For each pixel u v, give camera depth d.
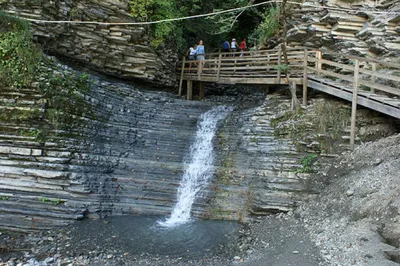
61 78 9.57
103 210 8.39
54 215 7.69
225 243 7.36
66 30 11.05
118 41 12.52
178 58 16.34
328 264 5.84
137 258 6.65
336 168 8.56
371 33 10.98
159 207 8.98
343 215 7.08
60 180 8.05
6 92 8.51
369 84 8.79
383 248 5.67
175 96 15.52
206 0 17.66
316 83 10.41
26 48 8.99
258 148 10.12
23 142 8.10
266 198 8.44
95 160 9.12
